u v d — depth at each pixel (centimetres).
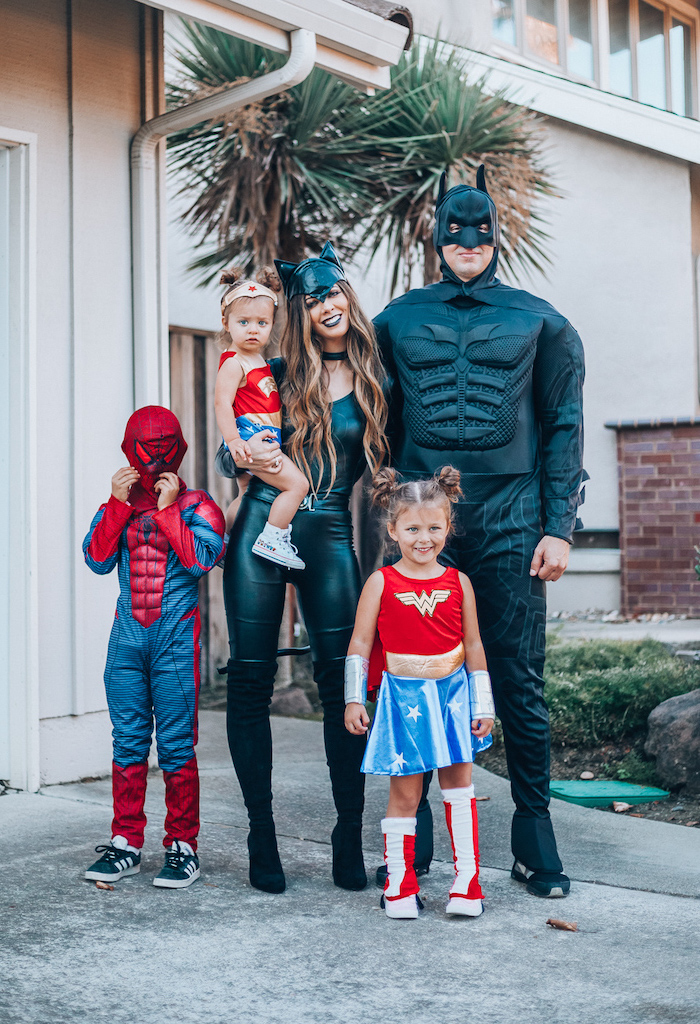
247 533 320
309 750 530
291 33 421
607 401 1073
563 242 1085
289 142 679
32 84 443
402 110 730
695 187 1089
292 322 317
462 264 327
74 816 393
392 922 296
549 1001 246
